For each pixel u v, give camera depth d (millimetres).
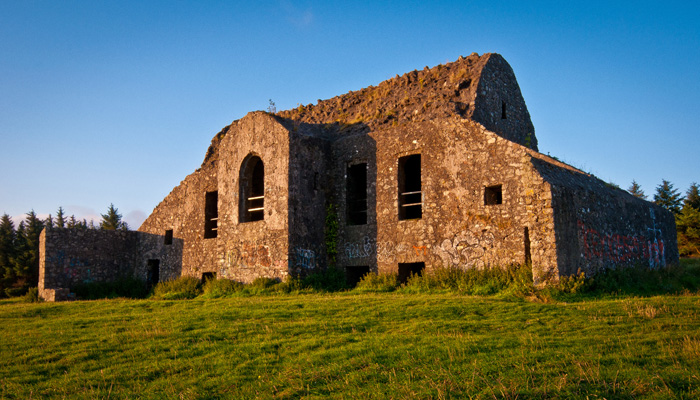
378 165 20328
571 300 13609
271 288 19469
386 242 19500
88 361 10141
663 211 23594
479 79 20359
